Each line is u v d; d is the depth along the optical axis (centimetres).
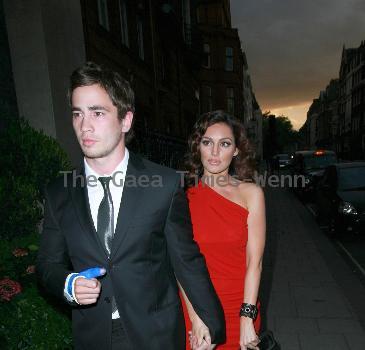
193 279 154
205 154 213
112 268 145
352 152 5722
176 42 1541
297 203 1257
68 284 136
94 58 703
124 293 146
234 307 208
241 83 3459
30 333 250
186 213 162
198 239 209
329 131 8419
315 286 482
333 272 534
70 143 504
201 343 164
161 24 1298
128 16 988
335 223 705
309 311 409
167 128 1440
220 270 207
